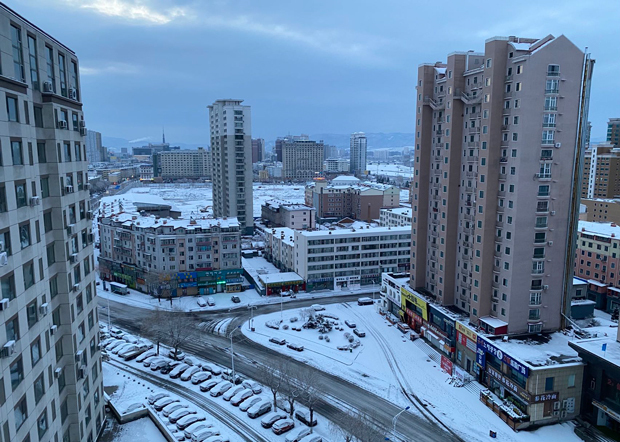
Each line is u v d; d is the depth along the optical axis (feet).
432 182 300.20
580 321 274.77
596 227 383.04
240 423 201.77
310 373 221.05
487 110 237.86
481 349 234.99
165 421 197.57
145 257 388.16
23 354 109.40
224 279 395.14
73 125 148.05
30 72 118.83
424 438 191.21
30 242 114.93
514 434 195.42
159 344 288.30
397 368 257.34
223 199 597.11
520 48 227.40
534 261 237.45
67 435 142.92
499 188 241.76
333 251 404.98
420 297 299.99
